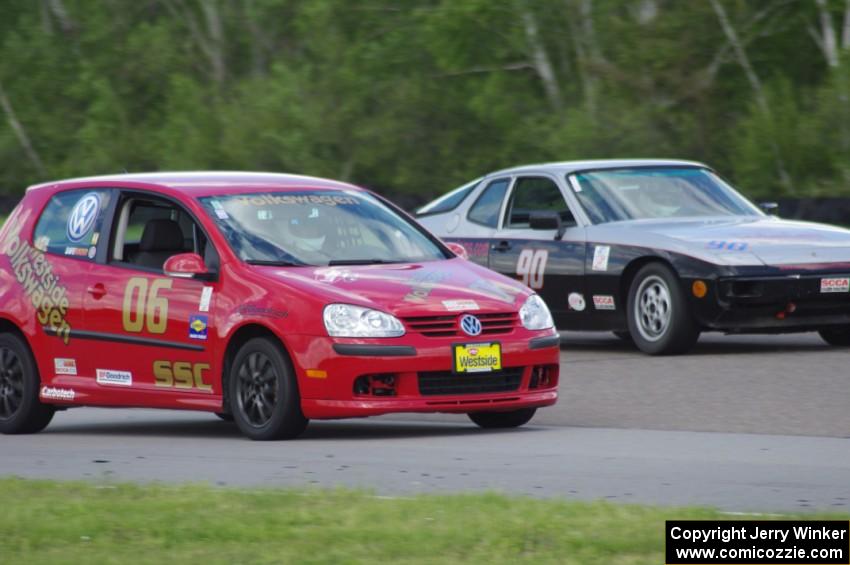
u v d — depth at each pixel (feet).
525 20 421.18
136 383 100.32
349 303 91.61
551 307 146.92
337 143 448.24
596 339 160.15
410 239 103.55
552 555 53.93
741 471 76.74
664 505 66.18
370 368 90.38
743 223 141.69
